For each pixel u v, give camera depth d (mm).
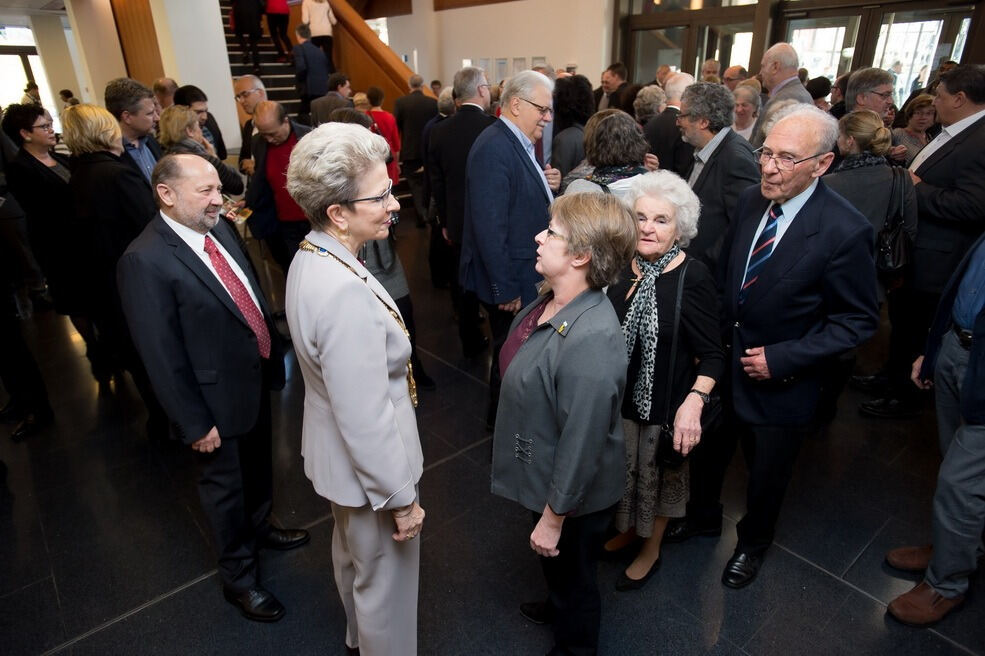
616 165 2238
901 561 1982
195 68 6562
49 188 3150
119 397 3254
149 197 2414
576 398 1233
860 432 2771
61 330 4156
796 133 1524
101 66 8781
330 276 1158
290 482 2533
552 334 1296
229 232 1935
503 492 1467
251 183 3572
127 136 2787
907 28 6125
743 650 1723
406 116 5961
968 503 1640
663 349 1599
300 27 7254
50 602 1934
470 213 2426
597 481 1370
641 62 8617
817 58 6938
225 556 1826
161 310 1549
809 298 1645
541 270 1315
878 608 1852
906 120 3926
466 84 3084
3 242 4121
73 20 8945
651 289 1600
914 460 2568
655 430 1680
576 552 1452
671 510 1779
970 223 2393
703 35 7793
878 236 2408
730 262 1821
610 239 1224
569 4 8656
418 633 1802
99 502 2422
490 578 2010
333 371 1153
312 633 1812
